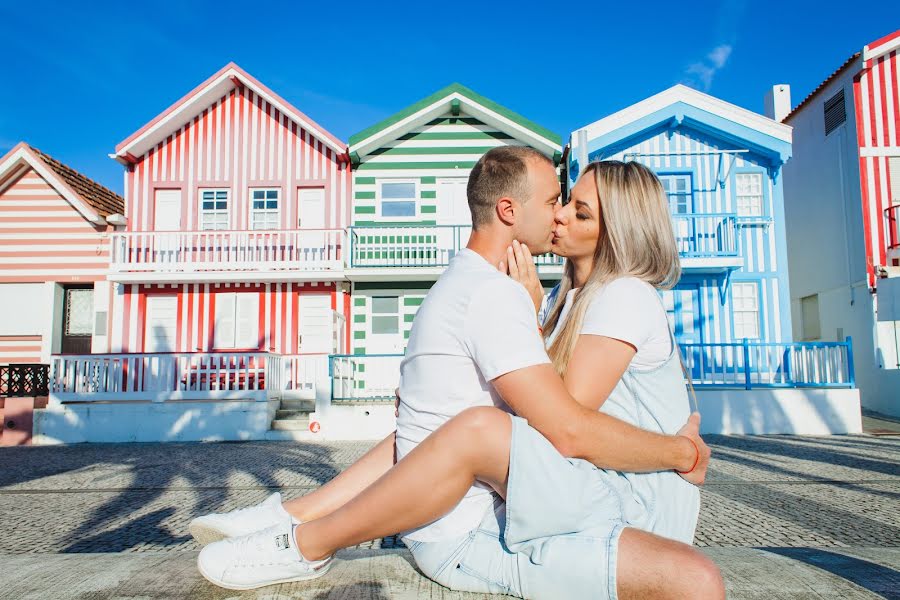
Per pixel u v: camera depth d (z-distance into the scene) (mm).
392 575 1710
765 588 1666
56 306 15836
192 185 15992
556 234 2006
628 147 15266
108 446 11500
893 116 15781
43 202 15977
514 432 1452
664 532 1588
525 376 1473
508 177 1858
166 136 16141
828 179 17219
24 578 1725
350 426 12344
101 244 15859
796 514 5332
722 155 14805
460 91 15438
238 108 16203
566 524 1446
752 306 14898
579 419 1468
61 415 12250
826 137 17297
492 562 1521
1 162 15641
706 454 1668
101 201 16953
